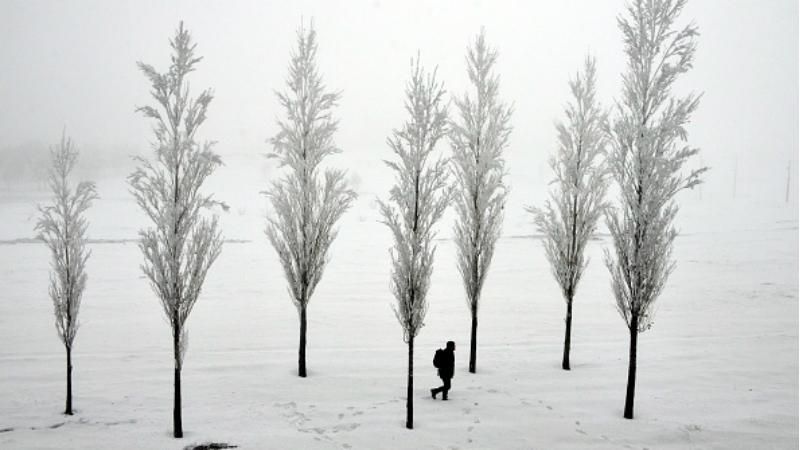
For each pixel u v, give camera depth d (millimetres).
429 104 9531
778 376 12656
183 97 8961
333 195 12578
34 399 10609
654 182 9688
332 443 8570
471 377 12516
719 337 16641
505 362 13906
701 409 10508
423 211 9531
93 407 10188
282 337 16578
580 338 16719
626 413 9984
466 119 12852
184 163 9000
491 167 12562
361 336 16938
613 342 16172
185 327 17781
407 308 9352
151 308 20609
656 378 12484
